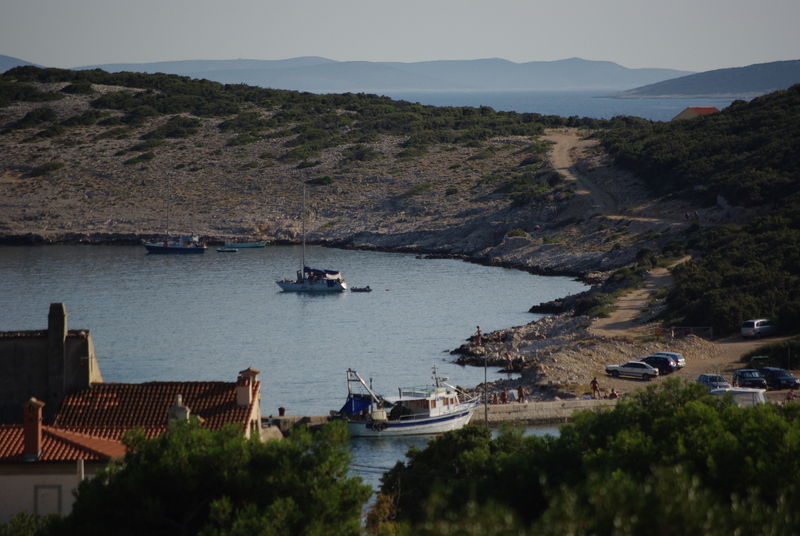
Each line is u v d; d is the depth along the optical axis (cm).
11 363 17850
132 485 11506
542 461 14675
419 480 18700
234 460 11875
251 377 17812
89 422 17088
